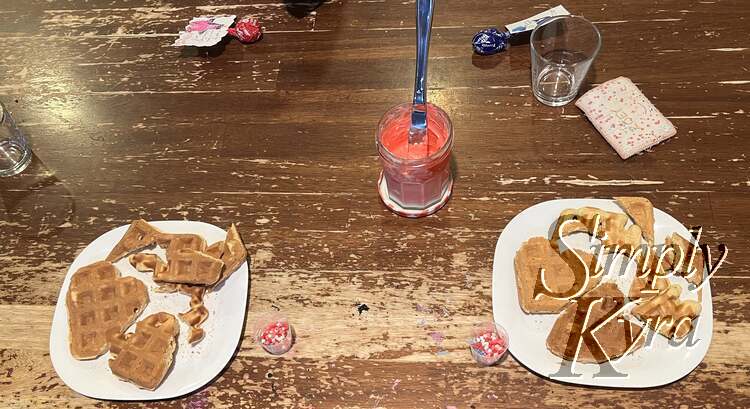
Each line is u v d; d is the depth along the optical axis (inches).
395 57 27.5
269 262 22.9
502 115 25.5
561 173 23.8
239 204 24.4
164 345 19.9
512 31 27.0
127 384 19.9
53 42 30.3
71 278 21.7
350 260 22.7
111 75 28.8
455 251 22.5
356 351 20.8
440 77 26.8
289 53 28.3
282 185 24.7
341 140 25.6
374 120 26.0
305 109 26.6
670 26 27.2
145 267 21.9
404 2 29.2
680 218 22.4
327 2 29.6
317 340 21.1
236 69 28.2
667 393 19.2
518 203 23.3
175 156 26.0
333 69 27.5
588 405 19.2
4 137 26.3
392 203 23.7
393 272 22.3
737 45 26.3
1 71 29.6
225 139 26.2
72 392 20.7
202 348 20.5
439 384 20.0
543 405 19.4
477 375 20.0
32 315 22.5
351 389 20.1
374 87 26.8
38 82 29.0
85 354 20.2
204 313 20.8
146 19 30.5
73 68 29.3
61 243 24.1
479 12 28.5
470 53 27.3
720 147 23.8
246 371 20.7
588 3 28.3
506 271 21.1
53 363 20.3
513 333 19.9
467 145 24.9
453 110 25.8
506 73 26.6
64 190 25.5
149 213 24.6
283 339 20.7
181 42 28.1
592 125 24.9
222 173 25.3
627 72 26.1
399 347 20.8
